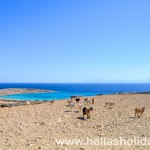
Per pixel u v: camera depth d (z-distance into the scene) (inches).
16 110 1256.2
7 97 3403.1
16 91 4692.4
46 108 1341.0
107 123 862.5
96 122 882.8
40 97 3425.2
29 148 531.8
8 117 999.6
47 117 995.3
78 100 1657.2
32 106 1480.1
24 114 1093.8
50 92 5137.8
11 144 566.6
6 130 730.2
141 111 1018.1
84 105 1477.6
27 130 731.4
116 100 1828.2
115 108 1317.7
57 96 3683.6
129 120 926.4
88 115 966.4
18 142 587.5
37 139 619.5
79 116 1025.5
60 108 1332.4
